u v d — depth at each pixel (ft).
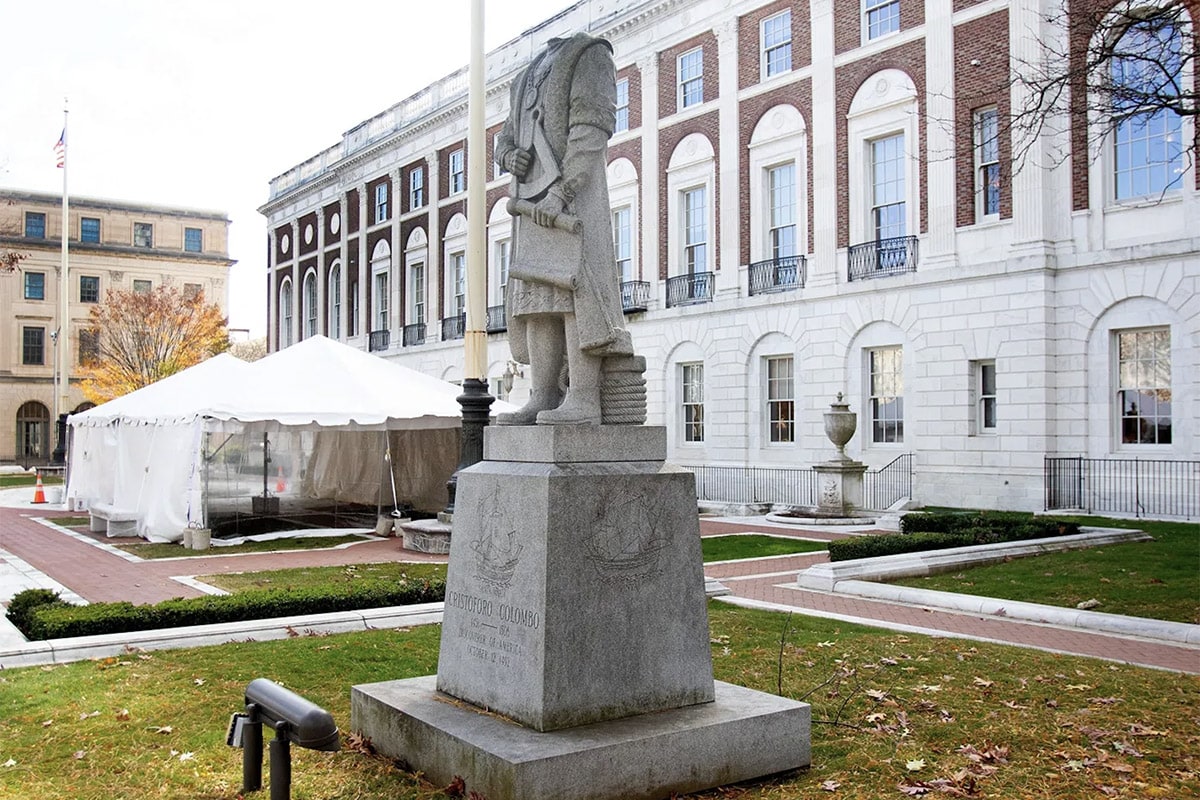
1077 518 57.47
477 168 49.57
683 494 16.01
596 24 101.65
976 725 18.01
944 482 70.64
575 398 16.75
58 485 113.50
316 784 14.74
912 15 74.38
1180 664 23.48
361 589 29.99
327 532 62.23
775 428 85.05
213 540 56.39
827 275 79.51
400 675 21.62
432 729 14.62
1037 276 65.57
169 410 56.03
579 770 13.33
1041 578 36.55
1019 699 19.75
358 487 76.07
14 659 22.58
